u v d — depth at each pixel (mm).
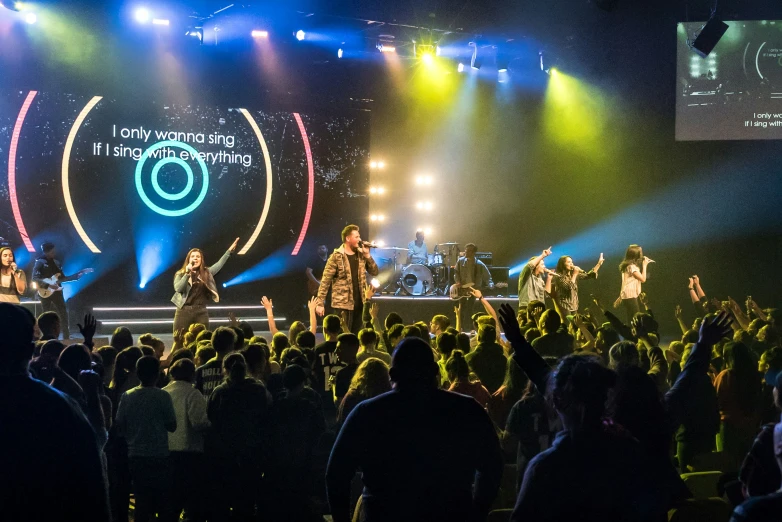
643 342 5988
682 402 3123
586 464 2443
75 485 2367
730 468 4582
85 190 14367
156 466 4852
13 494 2322
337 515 2994
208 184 15094
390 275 15539
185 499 5027
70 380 4035
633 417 2855
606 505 2412
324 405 5707
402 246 17078
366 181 15992
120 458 5039
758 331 6852
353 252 9531
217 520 4977
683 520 3242
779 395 2656
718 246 15305
